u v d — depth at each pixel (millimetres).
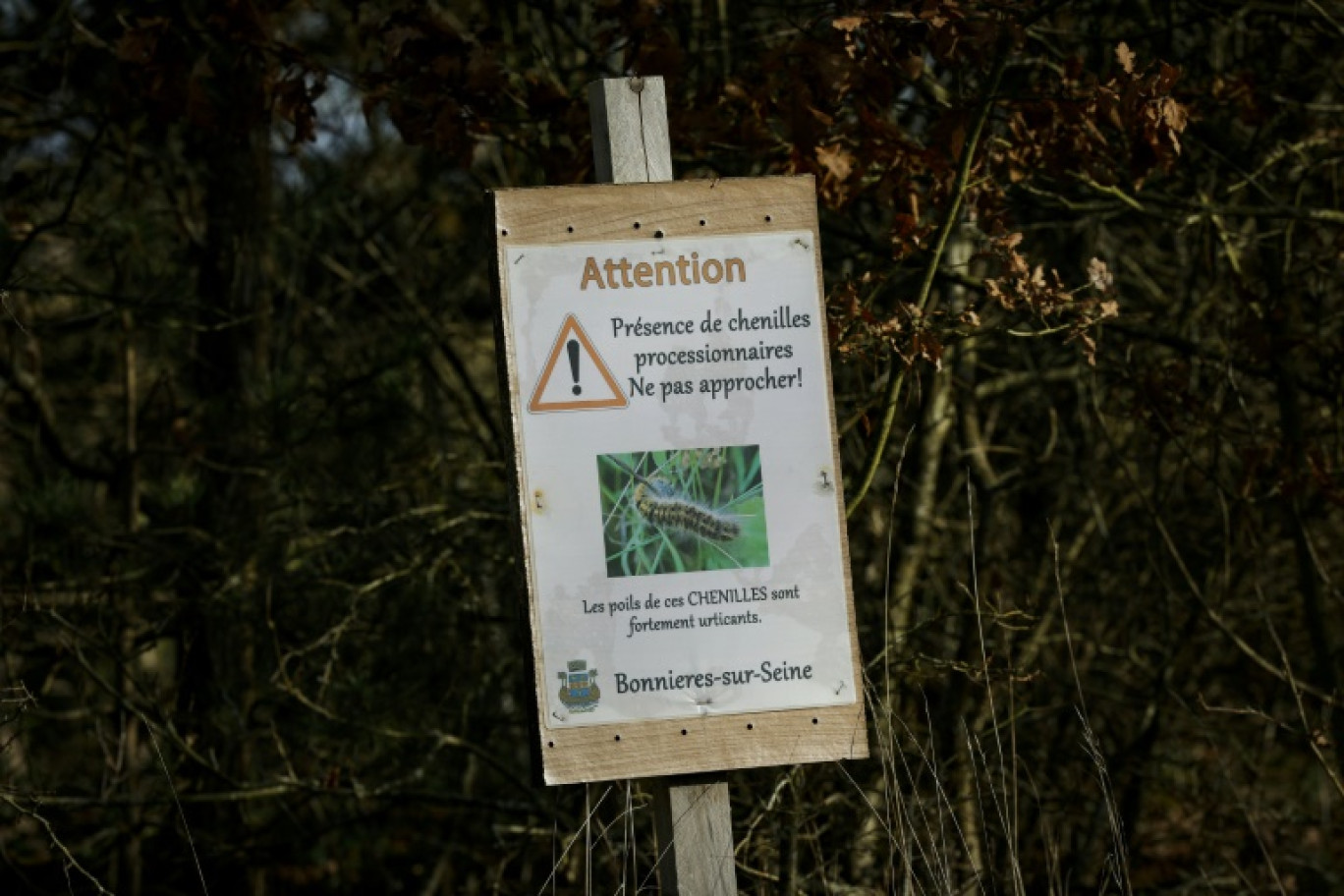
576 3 7602
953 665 5285
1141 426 7301
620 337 3072
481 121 5039
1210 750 8070
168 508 7332
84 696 7125
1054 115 4680
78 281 7629
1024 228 6492
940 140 4676
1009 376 7336
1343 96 6730
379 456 7309
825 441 3117
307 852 7484
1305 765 8773
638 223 3102
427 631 7250
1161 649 8102
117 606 7094
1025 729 7375
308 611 7059
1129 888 3672
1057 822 7238
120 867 7461
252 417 7016
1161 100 4379
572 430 3041
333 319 8938
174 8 5504
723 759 3027
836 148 4730
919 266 5867
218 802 6969
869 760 5918
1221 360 6387
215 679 6918
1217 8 6266
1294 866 7488
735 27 6359
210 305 7391
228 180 7684
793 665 3066
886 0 4469
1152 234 8156
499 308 3043
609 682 3008
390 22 4809
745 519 3074
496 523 7242
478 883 7734
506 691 7895
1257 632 8258
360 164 9430
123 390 7945
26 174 7395
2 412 8258
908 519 6820
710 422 3084
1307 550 6059
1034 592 7312
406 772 7199
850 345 4398
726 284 3119
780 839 5406
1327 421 7305
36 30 8406
